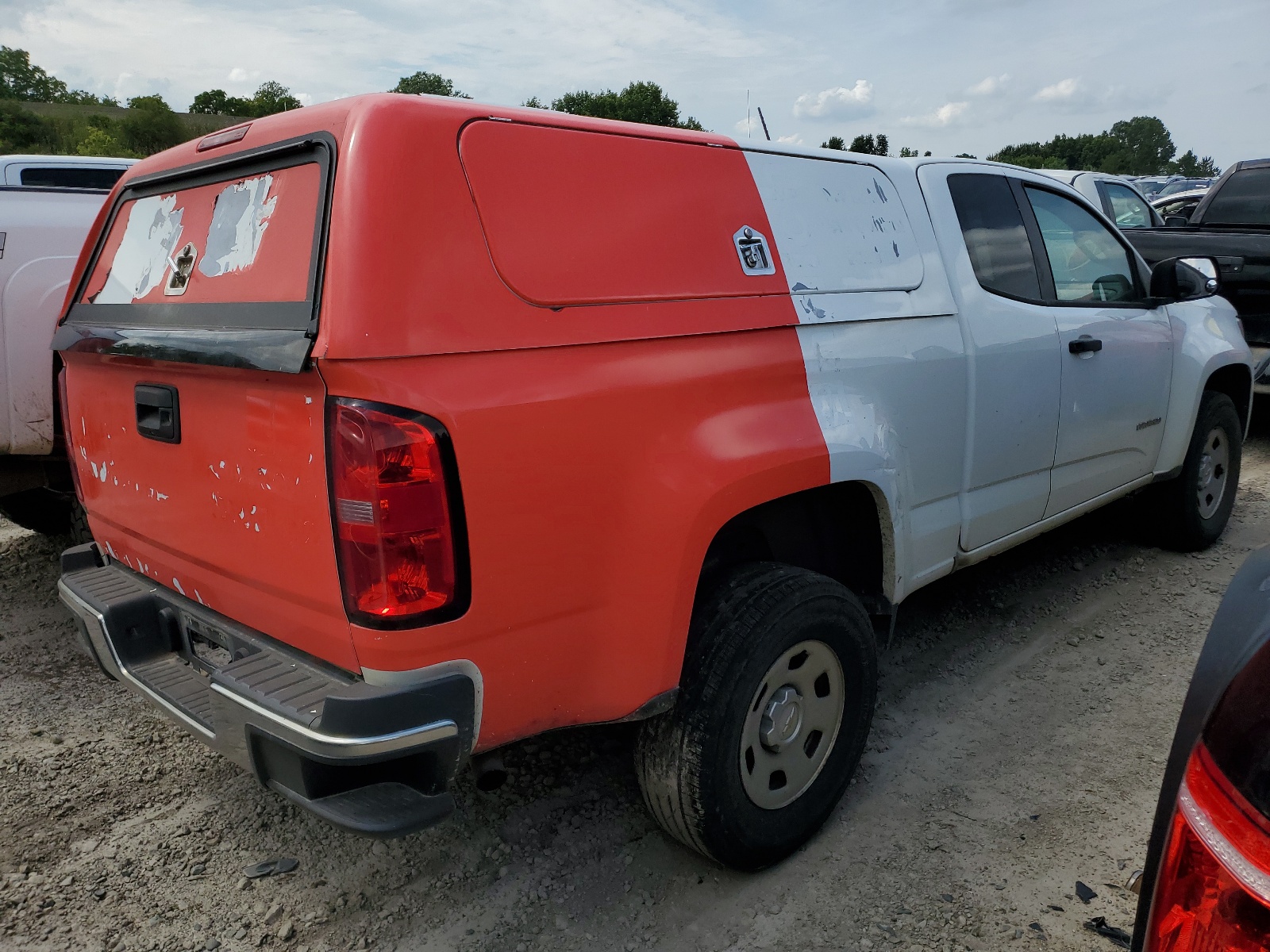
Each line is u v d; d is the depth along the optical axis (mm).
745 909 2355
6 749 3100
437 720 1811
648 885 2457
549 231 1981
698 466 2154
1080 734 3154
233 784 2922
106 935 2283
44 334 4012
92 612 2443
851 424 2566
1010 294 3344
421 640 1773
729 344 2287
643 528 2076
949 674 3604
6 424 3980
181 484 2191
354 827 1750
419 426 1718
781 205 2553
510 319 1870
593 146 2119
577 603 2014
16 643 3910
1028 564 4711
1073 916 2295
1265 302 6684
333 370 1695
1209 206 7531
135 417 2314
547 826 2707
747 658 2250
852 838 2629
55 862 2547
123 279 2551
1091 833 2619
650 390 2088
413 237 1771
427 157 1817
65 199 4223
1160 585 4445
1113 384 3840
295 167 1965
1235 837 1016
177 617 2453
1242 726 1084
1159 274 4090
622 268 2098
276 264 1947
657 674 2152
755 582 2375
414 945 2254
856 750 2664
